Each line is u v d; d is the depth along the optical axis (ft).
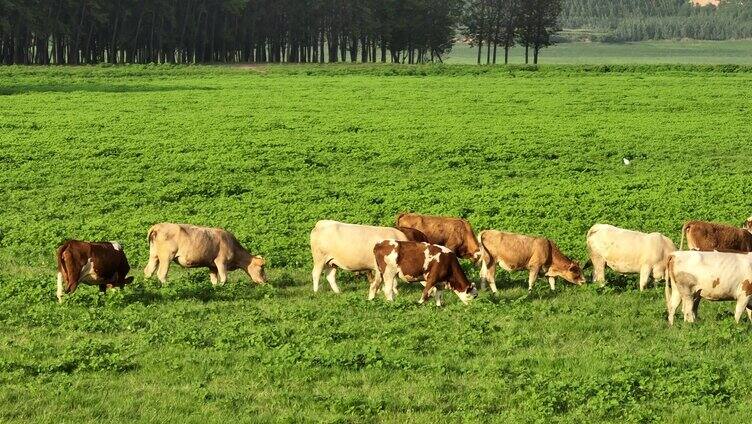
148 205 110.11
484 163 140.26
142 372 51.03
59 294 64.64
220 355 53.72
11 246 87.35
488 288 73.72
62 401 45.91
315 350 54.29
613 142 159.12
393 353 54.80
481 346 57.11
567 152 150.61
